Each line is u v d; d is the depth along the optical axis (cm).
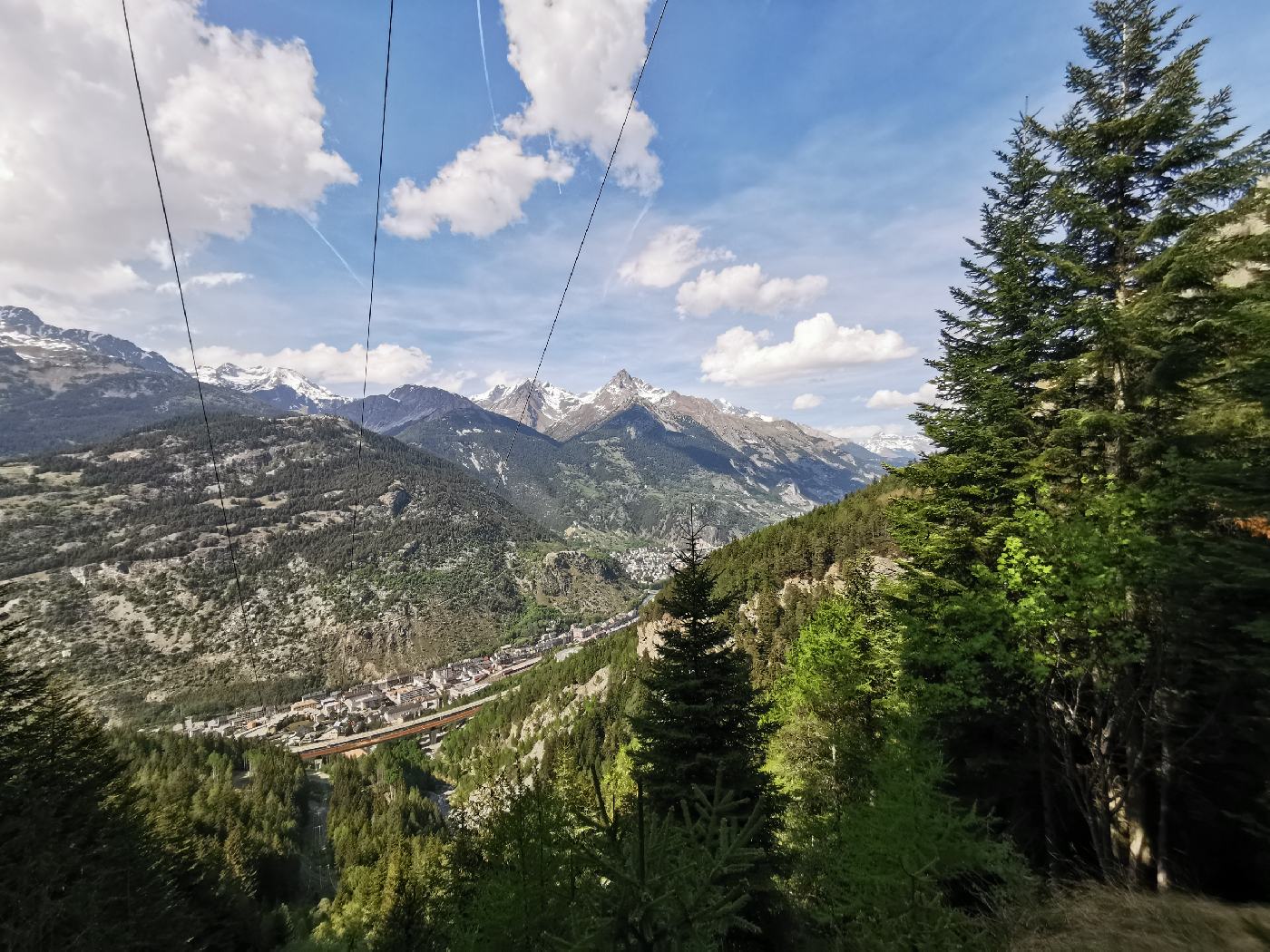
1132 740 1399
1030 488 1741
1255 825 1159
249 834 6650
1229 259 1240
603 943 536
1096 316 1383
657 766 1602
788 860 1537
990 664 1645
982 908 1277
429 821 9519
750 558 9506
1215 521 1225
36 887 2155
